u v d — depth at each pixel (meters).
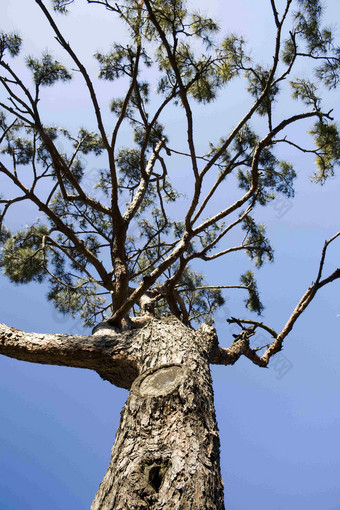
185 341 3.21
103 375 3.72
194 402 2.42
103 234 6.86
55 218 4.98
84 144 6.57
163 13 3.75
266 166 6.21
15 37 4.39
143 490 1.88
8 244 6.76
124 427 2.35
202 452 2.13
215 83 4.61
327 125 4.80
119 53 5.14
